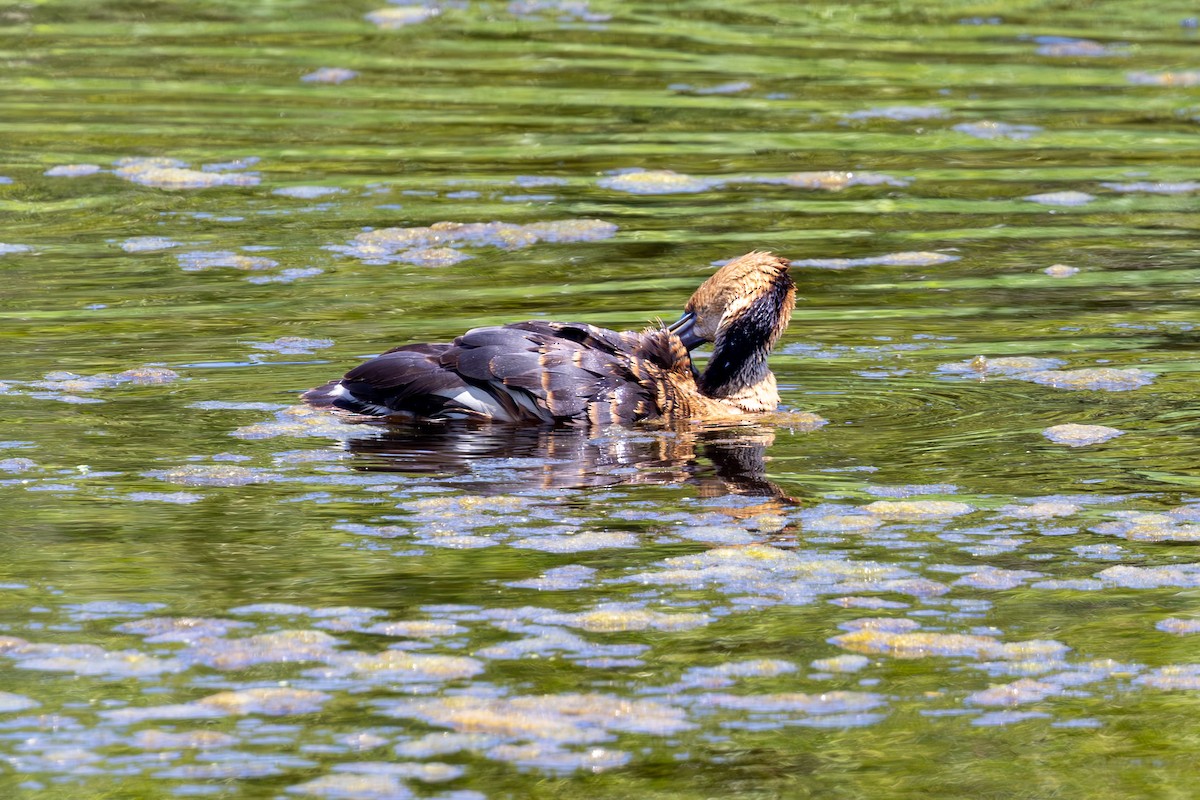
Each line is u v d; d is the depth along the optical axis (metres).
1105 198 19.75
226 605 8.63
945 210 19.28
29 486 10.48
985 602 8.80
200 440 11.55
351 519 9.98
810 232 18.31
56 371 13.25
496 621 8.50
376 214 18.91
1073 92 25.03
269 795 6.86
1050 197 19.81
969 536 9.74
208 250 17.44
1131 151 21.91
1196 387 12.95
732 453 11.50
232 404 12.45
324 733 7.38
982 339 14.49
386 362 12.37
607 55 27.16
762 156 21.62
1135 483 10.69
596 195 19.78
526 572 9.13
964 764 7.16
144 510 10.08
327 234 18.12
